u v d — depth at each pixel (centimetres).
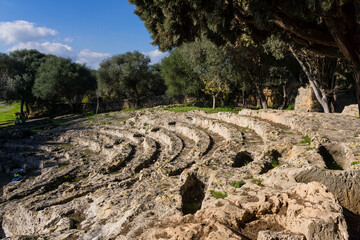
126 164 2000
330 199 532
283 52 2362
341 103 2777
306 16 816
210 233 476
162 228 584
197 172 1100
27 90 6228
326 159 1048
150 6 1238
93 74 6569
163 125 3005
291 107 3684
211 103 4666
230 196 727
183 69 4625
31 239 821
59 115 6212
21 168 2639
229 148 1423
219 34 1157
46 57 6900
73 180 1908
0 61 6125
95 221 919
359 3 757
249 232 536
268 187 791
